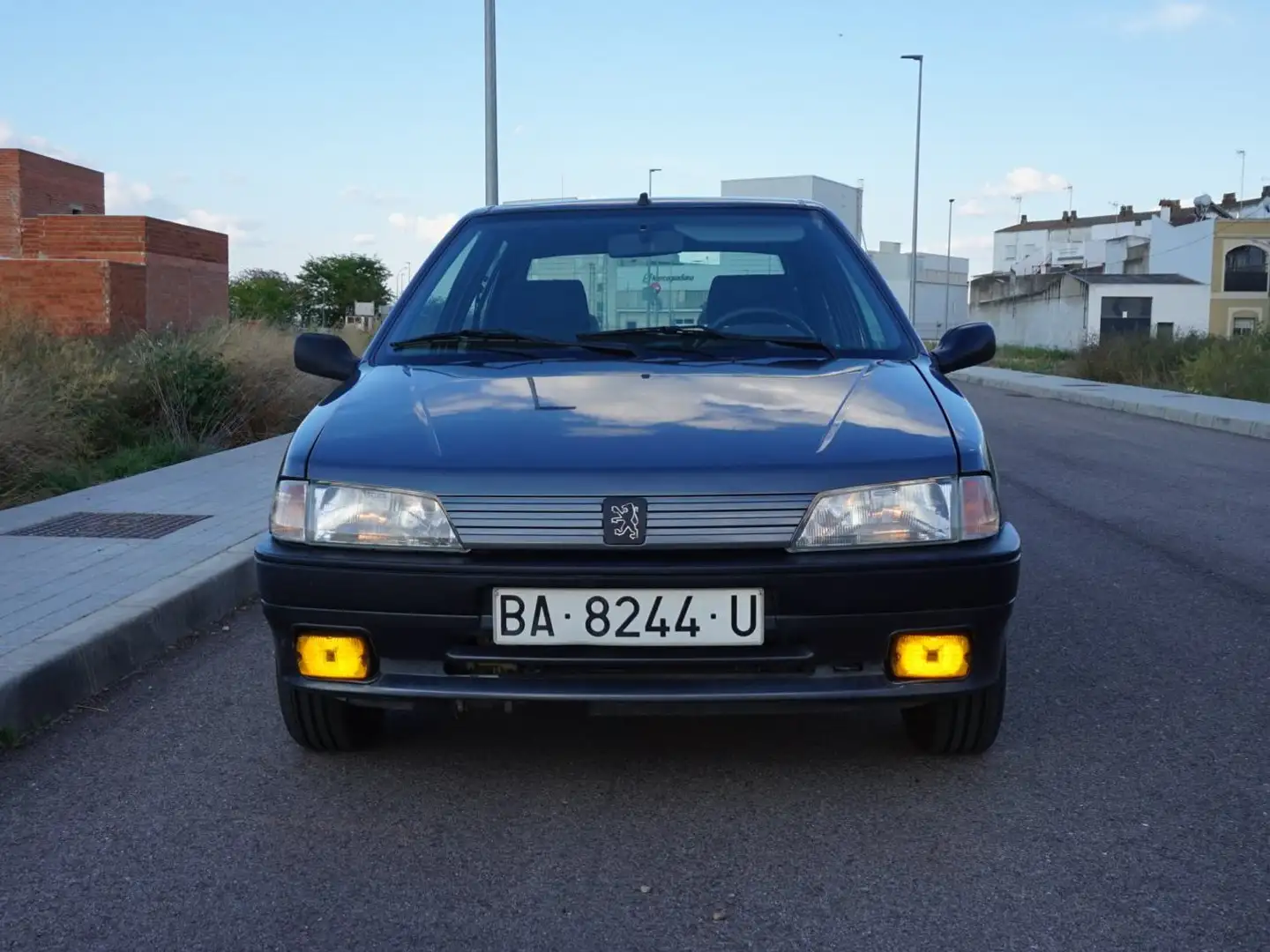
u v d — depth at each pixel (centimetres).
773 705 292
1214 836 299
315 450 316
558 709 295
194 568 561
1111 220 8712
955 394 346
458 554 295
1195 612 527
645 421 315
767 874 280
